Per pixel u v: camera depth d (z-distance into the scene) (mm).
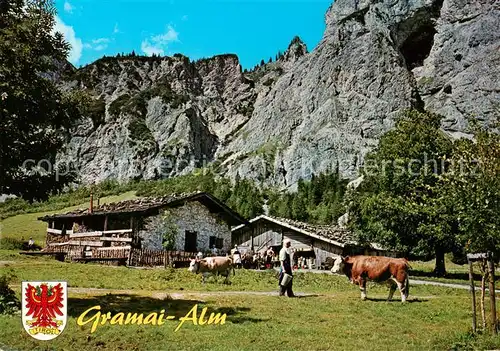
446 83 153500
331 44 179750
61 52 15797
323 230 48344
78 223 45500
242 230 50188
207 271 25531
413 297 20812
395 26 169125
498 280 33500
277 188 153500
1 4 15297
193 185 157750
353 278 18906
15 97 14023
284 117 185250
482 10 153750
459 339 11469
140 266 36062
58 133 16562
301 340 10992
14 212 111062
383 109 152375
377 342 11070
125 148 193500
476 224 13438
